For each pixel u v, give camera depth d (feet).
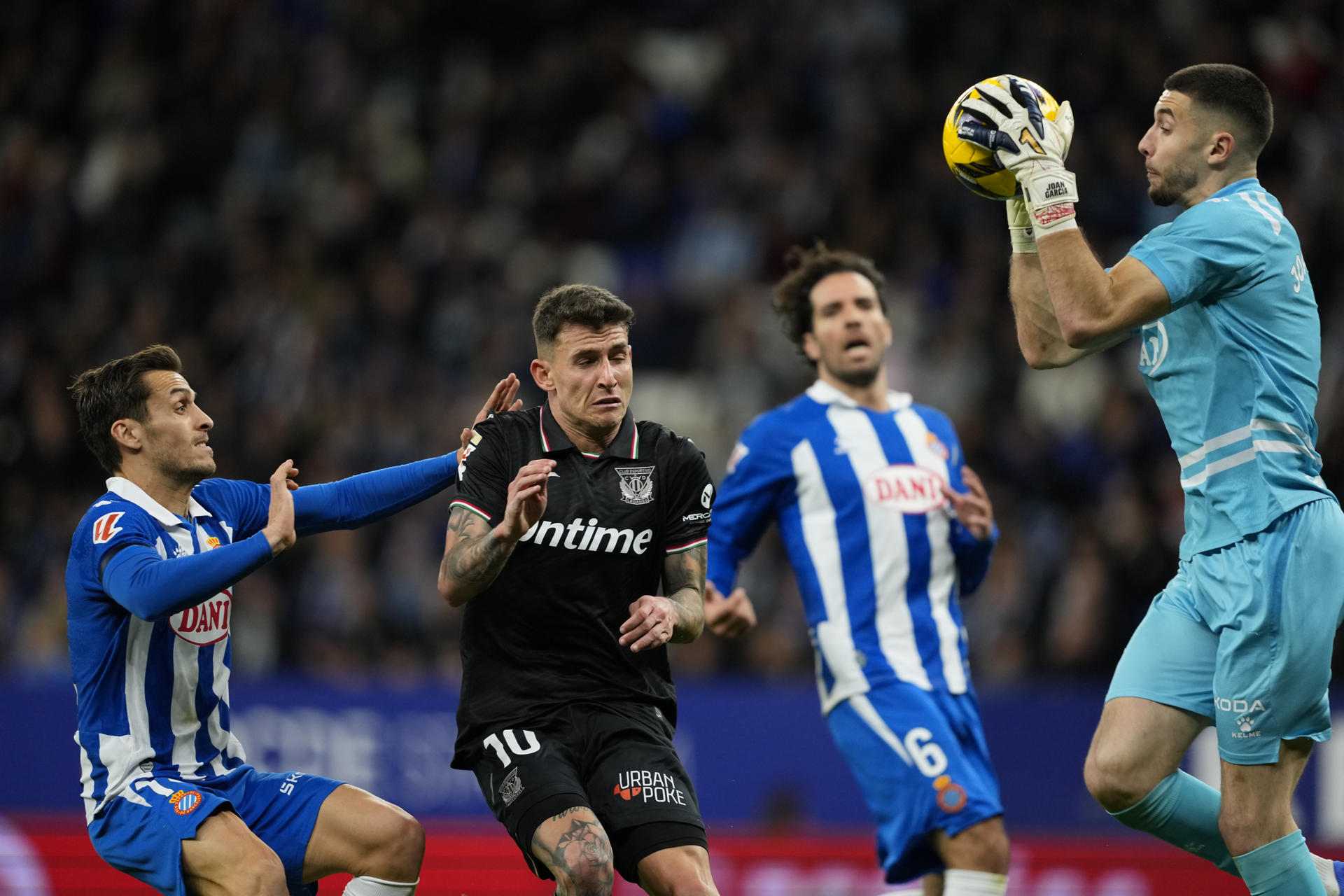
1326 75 147.33
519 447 48.01
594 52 159.22
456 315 134.31
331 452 117.91
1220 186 45.93
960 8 155.84
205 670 49.08
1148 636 46.73
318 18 162.91
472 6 167.32
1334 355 122.21
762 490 62.69
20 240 148.66
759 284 138.92
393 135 153.07
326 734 89.20
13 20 166.30
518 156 151.94
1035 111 45.21
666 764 46.39
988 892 56.59
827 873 74.08
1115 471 114.93
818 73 153.38
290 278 136.98
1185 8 152.76
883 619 60.49
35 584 113.29
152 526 48.19
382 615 106.73
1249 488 44.19
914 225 140.26
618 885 72.54
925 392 124.16
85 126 159.74
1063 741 89.04
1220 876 73.87
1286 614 43.32
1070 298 43.42
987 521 61.57
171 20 163.73
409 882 48.11
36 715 90.74
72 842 75.41
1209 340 44.86
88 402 49.14
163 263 141.49
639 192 147.33
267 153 151.23
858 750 59.72
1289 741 44.21
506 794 45.44
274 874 45.62
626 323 48.03
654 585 48.93
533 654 47.24
